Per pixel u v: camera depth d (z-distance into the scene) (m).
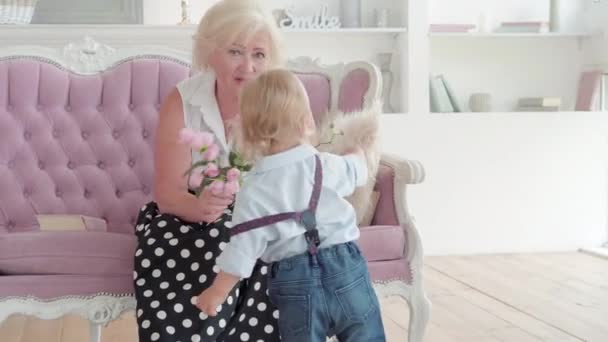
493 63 5.30
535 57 5.33
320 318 1.99
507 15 5.33
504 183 5.04
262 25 2.48
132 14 4.71
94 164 3.19
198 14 4.93
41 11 4.66
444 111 5.04
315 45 5.04
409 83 4.92
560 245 5.12
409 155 4.94
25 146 3.13
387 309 3.78
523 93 5.33
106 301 2.42
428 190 4.97
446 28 5.02
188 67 3.27
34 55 3.18
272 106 1.98
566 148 5.09
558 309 3.65
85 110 3.18
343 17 4.99
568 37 5.33
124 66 3.23
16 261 2.39
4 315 2.37
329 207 2.00
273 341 2.25
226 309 2.20
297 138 2.01
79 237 2.45
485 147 5.01
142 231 2.41
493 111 5.31
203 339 2.15
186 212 2.33
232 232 1.95
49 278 2.40
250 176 2.01
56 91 3.16
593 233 5.15
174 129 2.49
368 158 2.27
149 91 3.22
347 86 3.20
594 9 5.26
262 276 2.27
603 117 5.11
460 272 4.49
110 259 2.42
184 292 2.19
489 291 4.03
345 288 1.98
